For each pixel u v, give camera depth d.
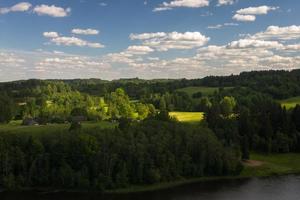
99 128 143.00
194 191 119.31
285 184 126.69
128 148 126.94
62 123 178.88
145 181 125.19
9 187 119.50
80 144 126.50
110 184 119.69
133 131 138.00
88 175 121.69
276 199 109.56
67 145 127.81
